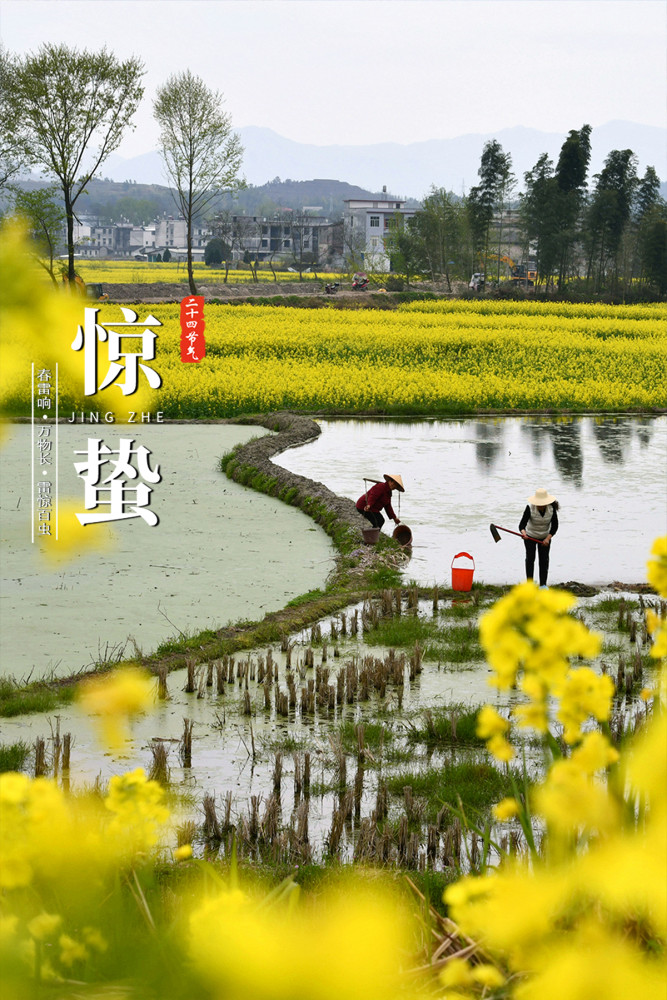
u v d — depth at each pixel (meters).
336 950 1.18
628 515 25.50
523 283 141.12
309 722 12.17
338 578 19.12
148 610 16.72
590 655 1.56
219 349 59.81
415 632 15.78
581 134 131.62
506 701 12.87
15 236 1.27
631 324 87.31
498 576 19.77
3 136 62.16
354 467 31.94
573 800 1.35
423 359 60.12
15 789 1.65
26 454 31.50
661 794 1.25
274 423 40.09
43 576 18.47
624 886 1.24
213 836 8.63
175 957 1.56
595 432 41.34
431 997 1.66
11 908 1.68
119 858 1.82
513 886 1.32
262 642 15.33
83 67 61.03
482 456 34.53
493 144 133.62
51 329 1.27
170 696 12.88
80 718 11.88
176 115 86.94
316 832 9.11
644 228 142.12
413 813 9.30
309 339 64.50
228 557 20.47
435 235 137.38
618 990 1.21
